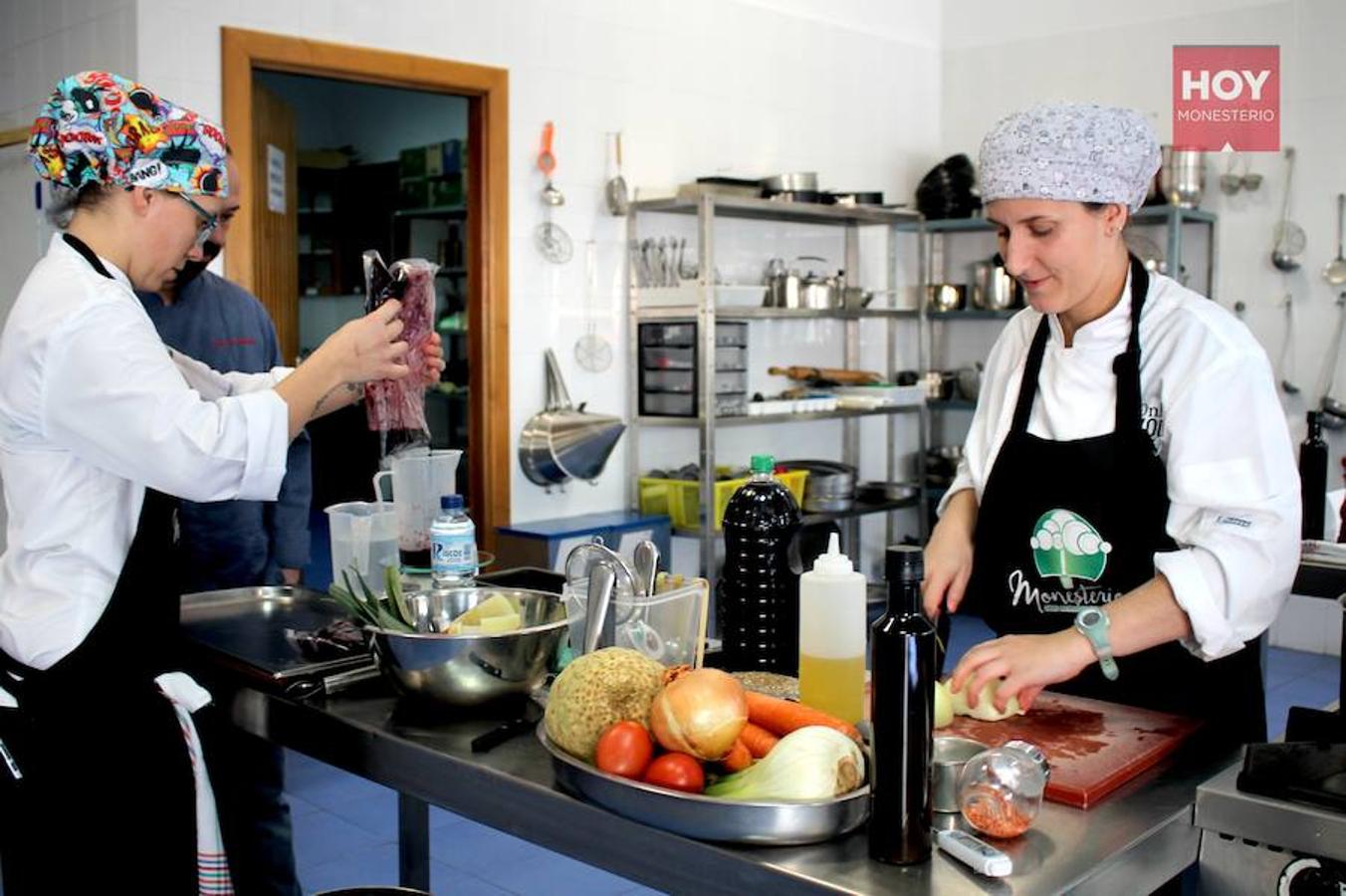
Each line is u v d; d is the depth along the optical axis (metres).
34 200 4.63
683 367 5.28
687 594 1.73
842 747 1.37
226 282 3.14
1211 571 1.65
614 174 5.34
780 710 1.47
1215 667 1.85
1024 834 1.37
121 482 1.88
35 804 1.86
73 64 4.39
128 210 1.88
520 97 4.98
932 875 1.26
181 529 2.94
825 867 1.28
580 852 1.46
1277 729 4.55
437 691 1.74
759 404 5.45
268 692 1.92
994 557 1.99
